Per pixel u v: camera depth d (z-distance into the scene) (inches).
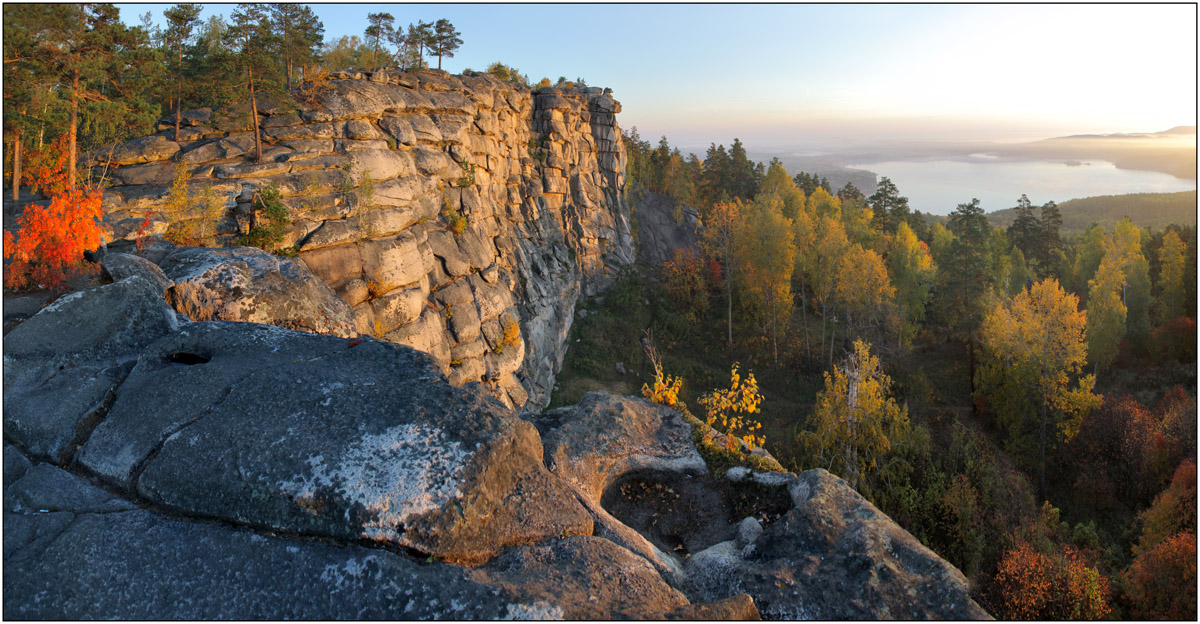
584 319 2225.6
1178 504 1040.2
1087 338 1764.3
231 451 199.2
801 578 199.8
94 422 230.1
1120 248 1892.2
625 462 293.6
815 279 2164.1
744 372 1980.8
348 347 273.3
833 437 1285.7
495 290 1306.6
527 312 1692.9
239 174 881.5
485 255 1332.4
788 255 1957.4
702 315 2314.2
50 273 358.9
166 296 370.9
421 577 166.6
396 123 1194.0
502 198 1929.1
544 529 198.2
